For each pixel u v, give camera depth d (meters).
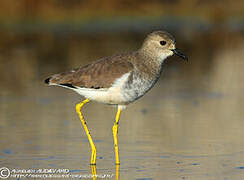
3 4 29.55
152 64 11.88
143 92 11.84
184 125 13.73
